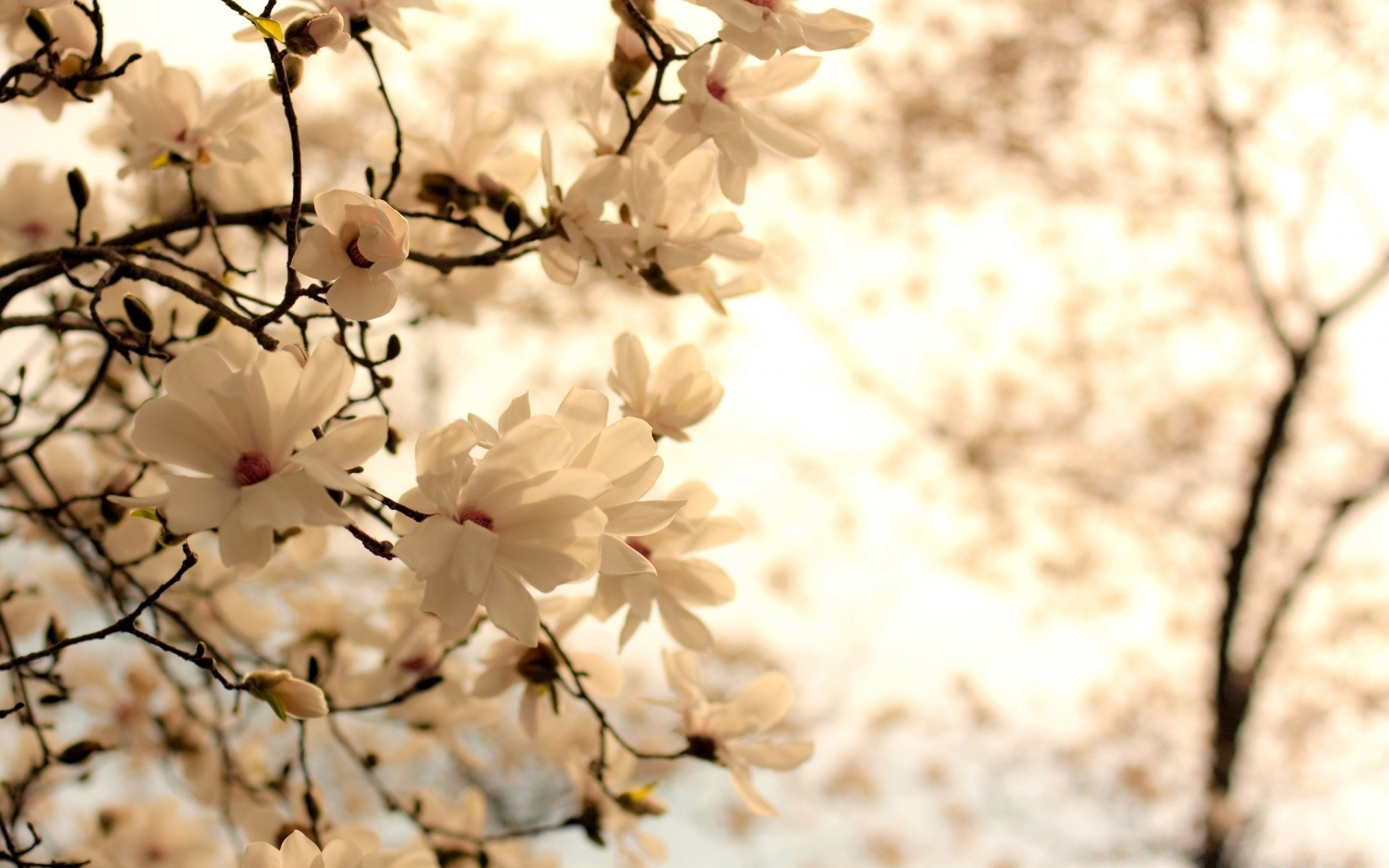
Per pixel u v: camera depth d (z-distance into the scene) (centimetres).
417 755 266
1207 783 729
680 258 197
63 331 201
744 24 185
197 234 219
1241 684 731
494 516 175
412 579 218
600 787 219
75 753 210
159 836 248
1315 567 721
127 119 204
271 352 172
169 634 234
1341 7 683
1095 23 739
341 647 235
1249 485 736
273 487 170
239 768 258
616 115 201
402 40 196
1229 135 741
